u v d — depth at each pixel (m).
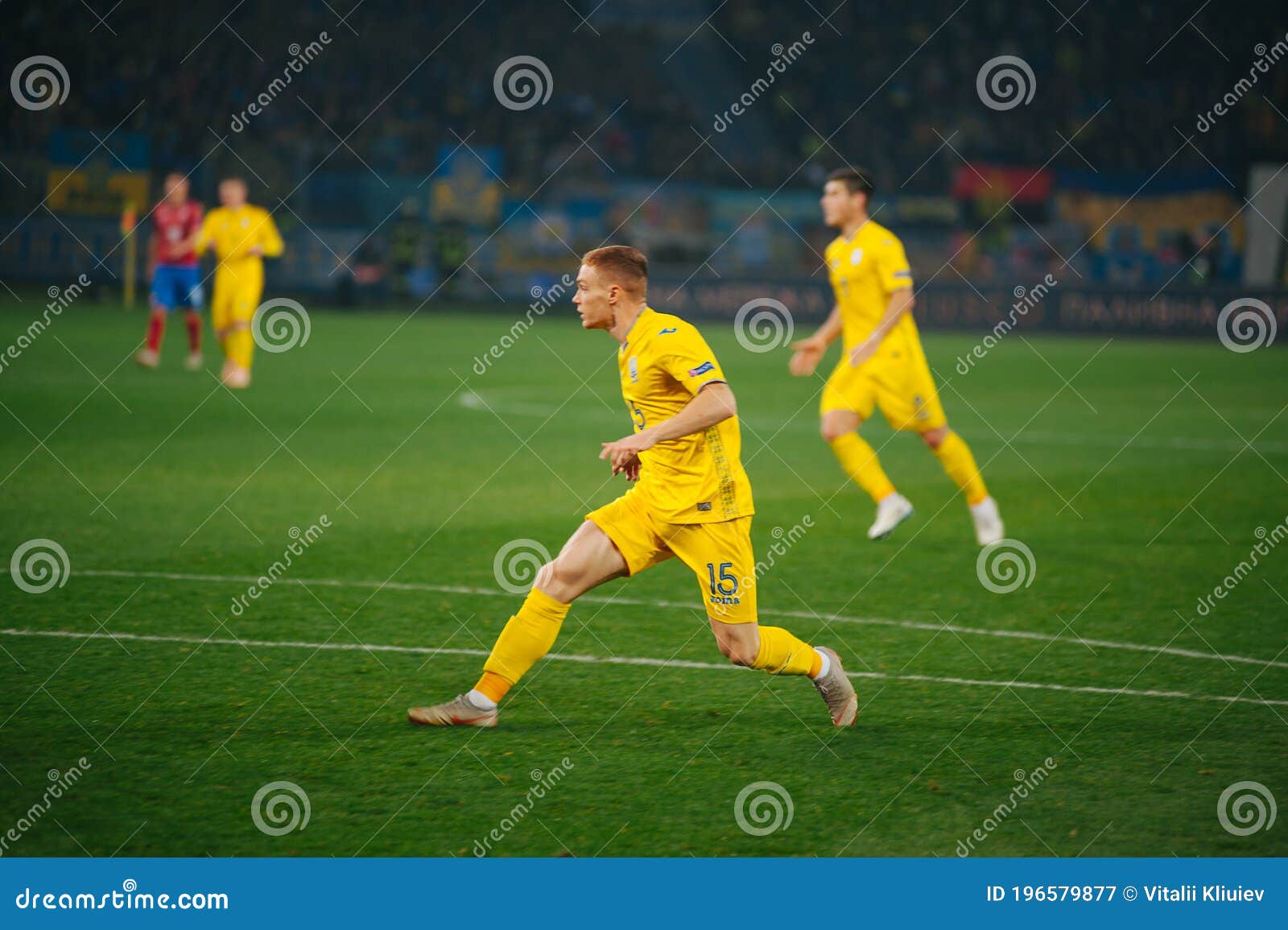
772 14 140.62
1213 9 131.25
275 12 116.69
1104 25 133.62
